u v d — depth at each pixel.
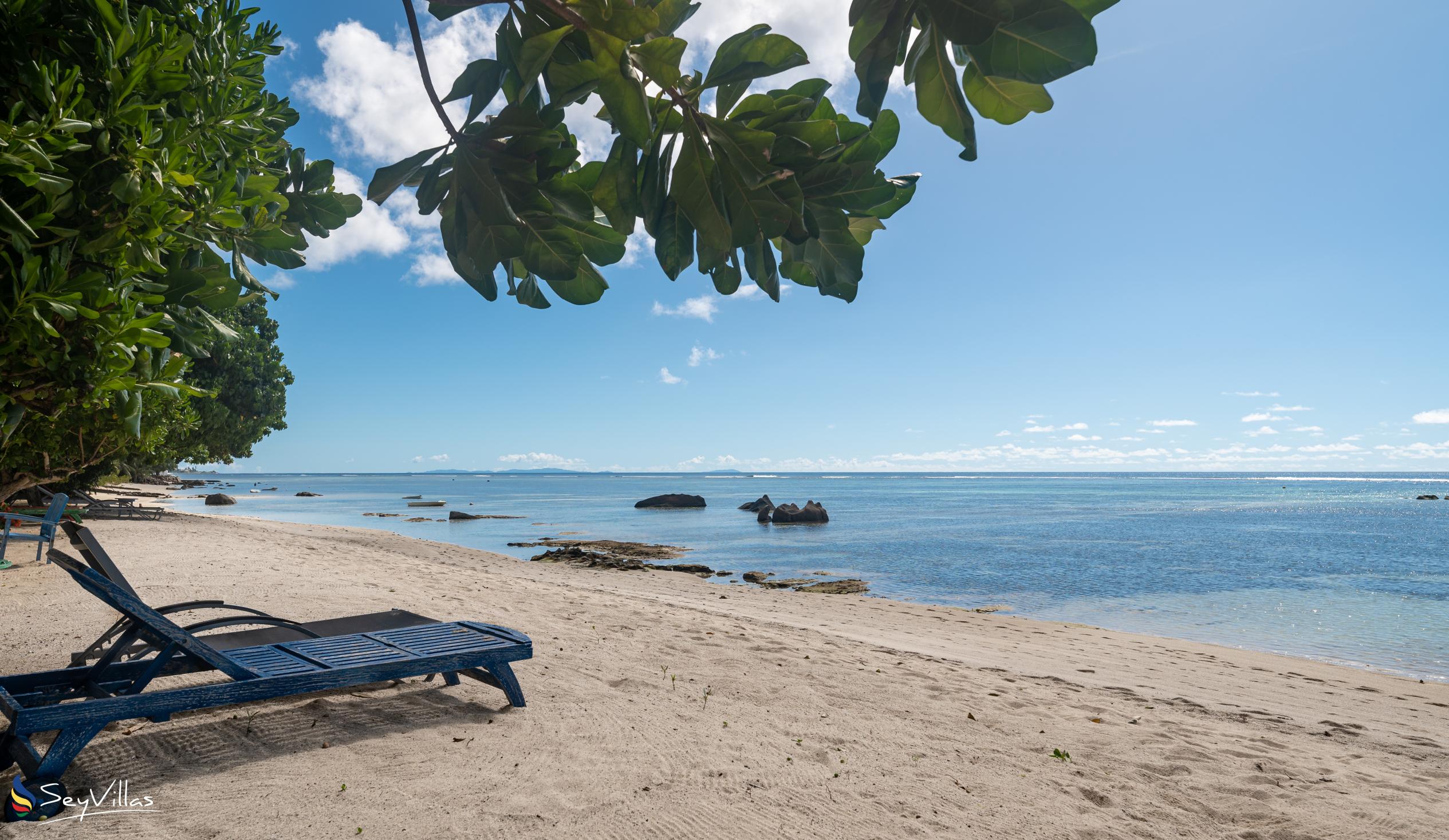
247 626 7.18
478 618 8.31
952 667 7.68
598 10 1.12
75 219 2.10
